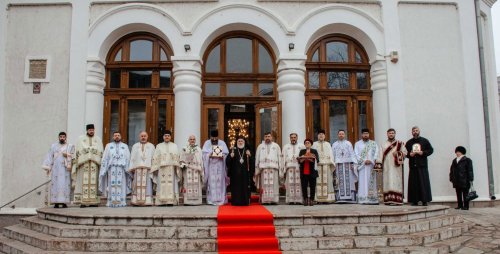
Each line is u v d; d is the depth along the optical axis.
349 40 12.12
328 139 11.62
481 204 11.16
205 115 11.62
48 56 11.30
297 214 7.18
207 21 11.45
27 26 11.42
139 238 6.80
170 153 9.83
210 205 9.80
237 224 7.06
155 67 11.68
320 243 6.62
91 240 6.68
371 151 10.00
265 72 11.88
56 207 9.61
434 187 11.16
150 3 11.52
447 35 11.76
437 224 7.78
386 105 11.44
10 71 11.28
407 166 11.03
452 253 6.82
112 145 9.77
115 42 11.79
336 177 10.22
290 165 9.99
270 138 10.20
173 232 6.80
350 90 11.80
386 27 11.62
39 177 10.92
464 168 10.44
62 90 11.20
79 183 9.67
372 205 9.56
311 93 11.75
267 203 9.96
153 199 9.88
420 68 11.56
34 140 11.05
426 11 11.80
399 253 6.48
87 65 11.23
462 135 11.41
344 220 7.14
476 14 11.98
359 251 6.45
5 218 10.73
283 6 11.62
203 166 10.00
